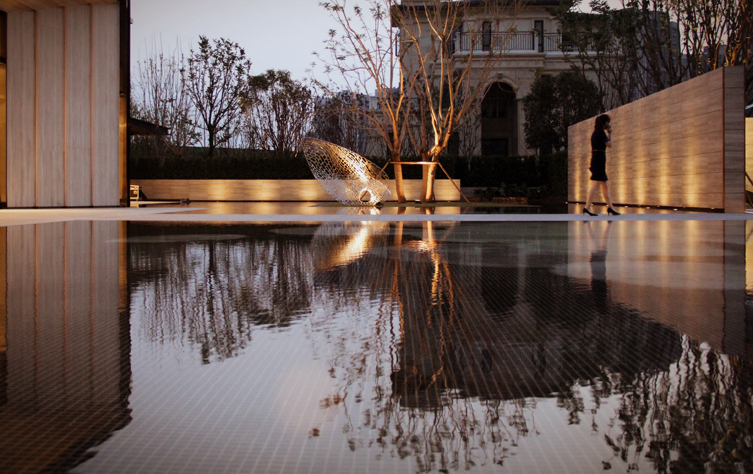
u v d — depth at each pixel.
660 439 1.30
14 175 13.43
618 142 15.34
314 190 22.69
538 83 24.23
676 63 20.14
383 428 1.37
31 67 13.37
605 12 22.81
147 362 1.90
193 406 1.51
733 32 17.11
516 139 29.39
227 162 23.52
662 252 4.96
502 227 7.84
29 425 1.40
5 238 6.39
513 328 2.35
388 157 22.78
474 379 1.71
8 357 1.97
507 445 1.28
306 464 1.20
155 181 23.44
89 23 13.45
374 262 4.38
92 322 2.49
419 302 2.89
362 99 25.28
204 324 2.44
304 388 1.64
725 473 1.15
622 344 2.10
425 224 8.51
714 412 1.45
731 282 3.46
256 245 5.64
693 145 11.48
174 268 4.12
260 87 26.42
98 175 13.73
